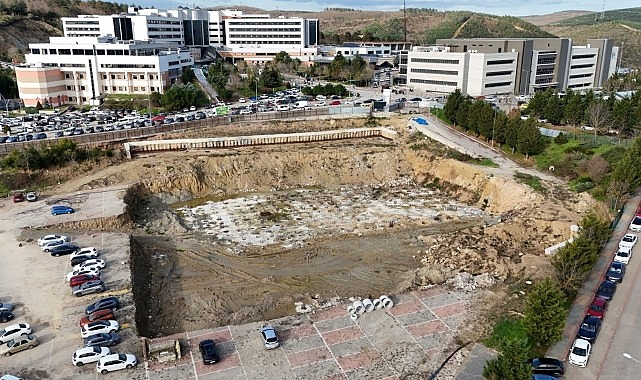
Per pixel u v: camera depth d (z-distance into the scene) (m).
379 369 40.19
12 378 36.59
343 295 54.94
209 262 62.62
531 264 58.53
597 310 45.28
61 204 73.50
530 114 113.50
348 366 40.59
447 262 60.44
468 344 42.97
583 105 107.50
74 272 52.75
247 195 87.69
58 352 40.94
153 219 74.56
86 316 45.66
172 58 159.12
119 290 50.62
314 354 42.19
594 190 74.75
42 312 46.47
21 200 75.06
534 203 73.75
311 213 78.88
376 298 53.44
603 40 189.25
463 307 49.03
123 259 57.06
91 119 121.31
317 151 97.75
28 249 59.53
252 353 42.19
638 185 71.62
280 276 59.44
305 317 48.09
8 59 199.25
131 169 86.62
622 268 52.66
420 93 163.88
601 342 41.69
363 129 112.06
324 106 132.00
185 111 132.00
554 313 40.19
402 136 108.69
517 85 169.25
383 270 60.88
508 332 44.12
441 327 45.66
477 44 177.00
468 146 98.94
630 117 98.44
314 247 66.88
